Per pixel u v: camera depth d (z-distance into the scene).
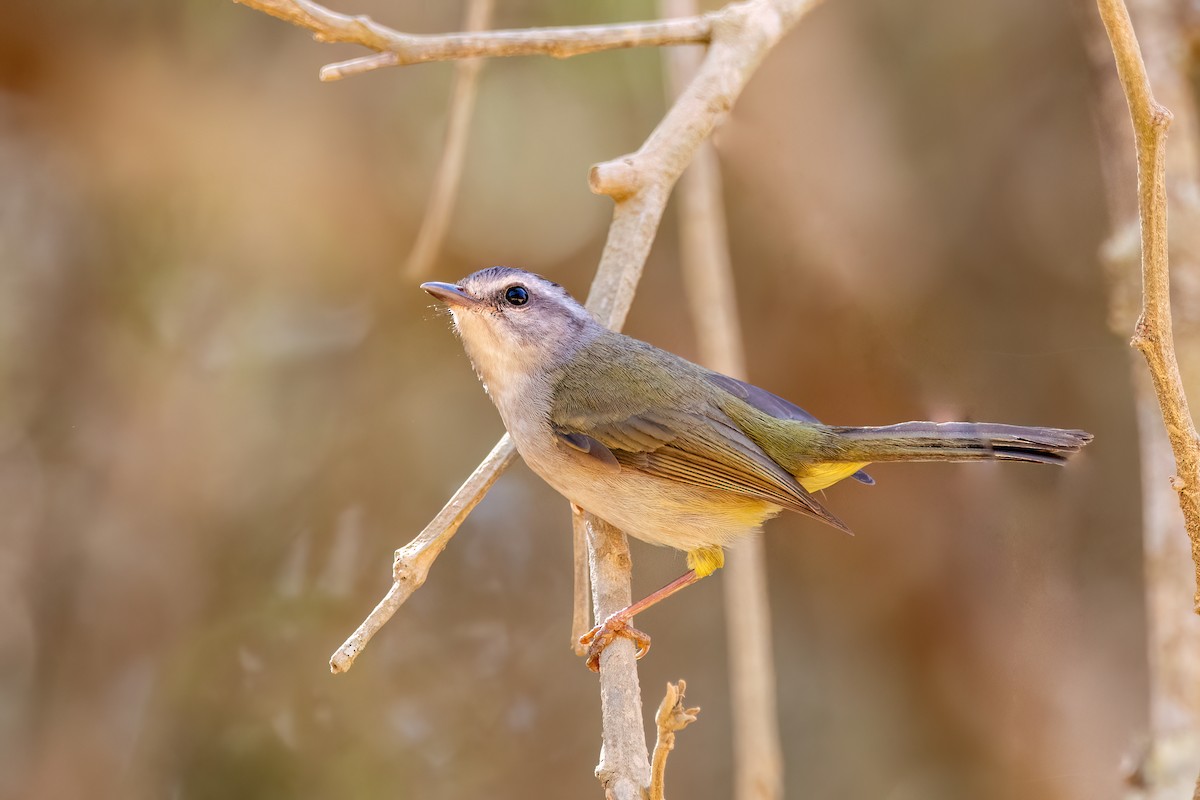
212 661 12.60
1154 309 5.06
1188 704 8.12
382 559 13.09
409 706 12.82
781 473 7.90
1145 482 8.77
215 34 13.11
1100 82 10.37
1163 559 8.44
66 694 12.49
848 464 8.14
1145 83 4.89
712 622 13.22
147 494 12.98
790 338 12.80
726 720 12.88
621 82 13.28
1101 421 12.42
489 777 12.69
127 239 13.20
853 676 12.99
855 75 13.23
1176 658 8.23
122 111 12.98
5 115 13.05
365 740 12.44
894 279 12.88
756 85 13.02
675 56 10.24
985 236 13.28
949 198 13.39
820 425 8.27
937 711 12.45
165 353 13.15
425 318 13.55
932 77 13.63
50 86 12.88
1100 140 10.56
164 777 12.22
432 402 13.46
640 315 13.38
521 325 8.25
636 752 6.36
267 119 13.13
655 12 12.87
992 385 10.06
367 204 13.32
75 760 12.28
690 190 9.60
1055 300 12.98
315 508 13.20
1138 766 8.29
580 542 7.80
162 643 12.76
